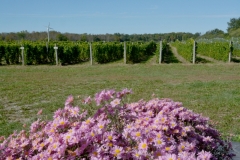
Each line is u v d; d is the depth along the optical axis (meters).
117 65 18.59
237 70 14.97
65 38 60.41
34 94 9.38
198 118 2.97
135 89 10.00
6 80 12.73
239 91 9.30
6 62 21.53
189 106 7.37
